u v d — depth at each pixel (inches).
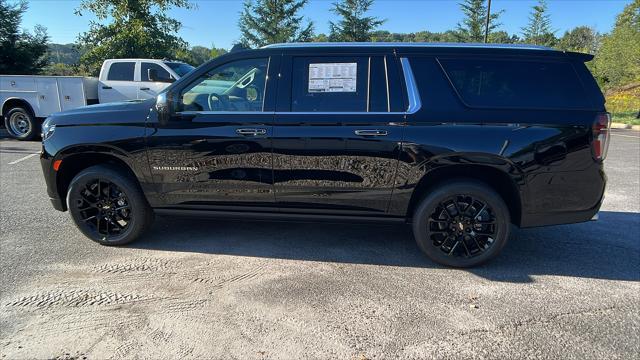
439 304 127.0
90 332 111.6
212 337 110.1
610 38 944.9
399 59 146.1
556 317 120.6
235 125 148.7
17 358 101.1
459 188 144.1
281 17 1307.8
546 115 139.1
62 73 792.3
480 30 1469.0
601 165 141.3
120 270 146.5
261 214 157.8
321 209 153.9
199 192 156.6
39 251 161.0
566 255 163.5
